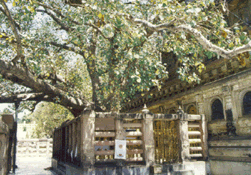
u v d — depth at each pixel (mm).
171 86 14773
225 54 6066
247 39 6824
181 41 10000
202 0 7039
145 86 10016
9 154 13367
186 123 10922
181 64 13844
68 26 12172
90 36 11992
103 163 9453
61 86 13102
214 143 10906
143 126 10148
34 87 11797
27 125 67125
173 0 7996
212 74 11750
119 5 7574
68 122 12891
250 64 9625
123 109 21953
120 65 10219
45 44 11438
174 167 9891
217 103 11492
